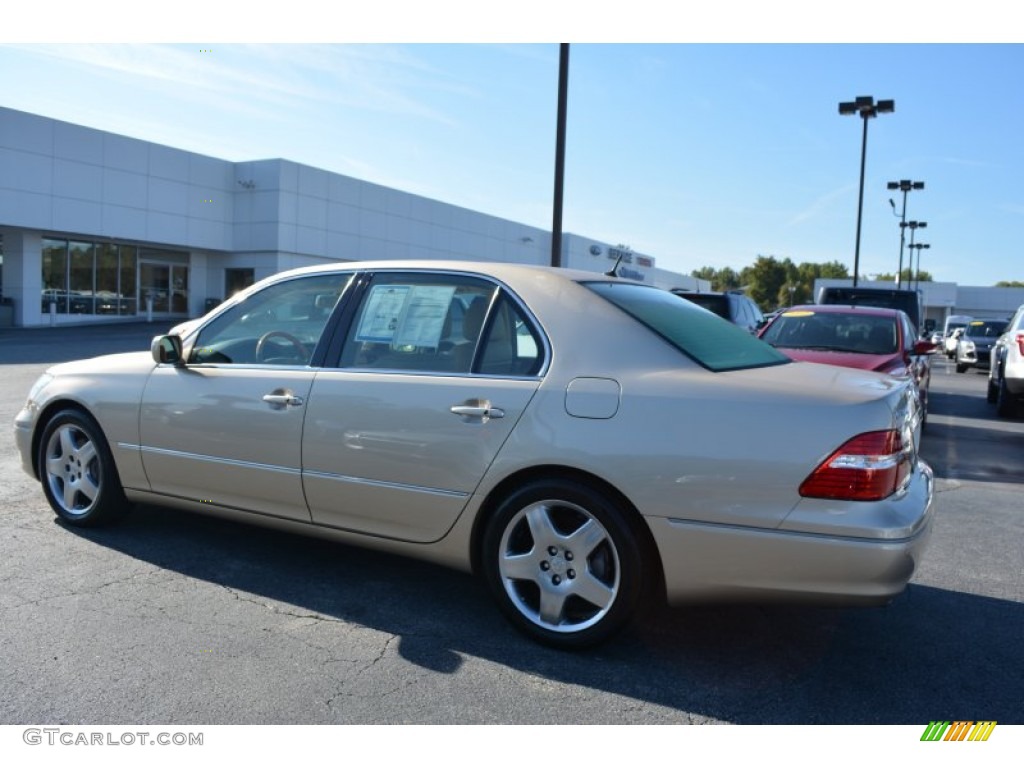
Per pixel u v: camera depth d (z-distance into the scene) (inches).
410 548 145.0
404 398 141.6
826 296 534.0
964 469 305.6
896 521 113.9
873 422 116.2
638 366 129.2
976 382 814.5
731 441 118.8
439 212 1528.1
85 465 186.4
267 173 1219.9
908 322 351.3
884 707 118.2
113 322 1155.9
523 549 138.2
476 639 137.3
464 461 135.8
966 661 134.0
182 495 171.5
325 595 155.0
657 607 153.9
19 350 689.6
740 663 131.3
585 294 139.8
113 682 118.8
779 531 116.3
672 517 121.3
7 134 965.2
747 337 158.7
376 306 154.6
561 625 133.0
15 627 136.1
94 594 151.3
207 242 1216.8
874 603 115.2
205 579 160.9
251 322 169.0
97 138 1063.0
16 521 193.8
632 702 117.7
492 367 138.9
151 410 172.2
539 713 113.9
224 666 124.6
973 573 178.4
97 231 1068.5
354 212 1344.7
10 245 1042.1
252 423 157.9
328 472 149.2
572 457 126.6
